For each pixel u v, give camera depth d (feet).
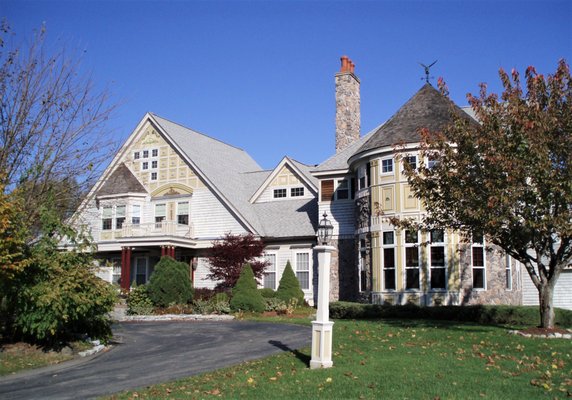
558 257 53.93
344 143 110.22
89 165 61.72
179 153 115.65
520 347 44.57
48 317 47.06
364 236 89.71
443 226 57.57
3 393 35.29
